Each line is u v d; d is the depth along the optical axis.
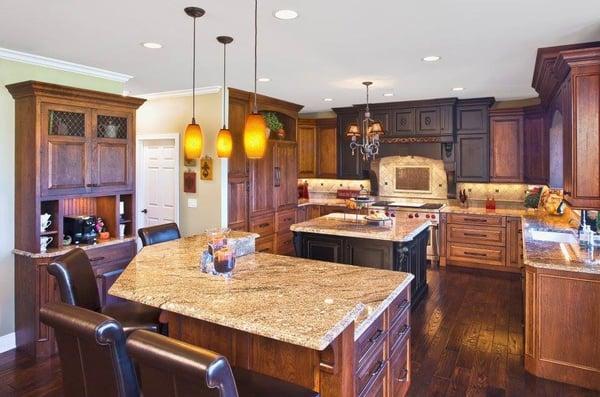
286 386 1.74
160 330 2.51
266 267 2.68
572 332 3.02
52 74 3.98
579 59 3.05
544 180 5.70
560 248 3.49
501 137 6.22
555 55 3.60
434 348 3.61
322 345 1.51
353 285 2.29
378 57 3.86
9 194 3.65
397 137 6.64
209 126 5.42
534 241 3.80
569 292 3.02
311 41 3.36
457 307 4.64
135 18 2.84
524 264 3.31
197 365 1.20
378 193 7.40
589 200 3.09
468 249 6.29
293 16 2.80
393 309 2.39
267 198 6.19
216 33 3.16
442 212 6.41
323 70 4.36
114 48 3.55
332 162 7.56
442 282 5.60
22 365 3.38
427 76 4.68
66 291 2.31
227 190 5.44
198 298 2.01
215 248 2.51
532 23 2.94
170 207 5.91
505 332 3.95
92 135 3.84
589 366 2.98
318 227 4.50
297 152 6.94
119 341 1.58
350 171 7.28
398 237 3.97
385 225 4.64
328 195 8.00
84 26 2.99
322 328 1.63
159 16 2.80
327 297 2.05
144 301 2.03
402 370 2.58
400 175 7.27
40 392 2.99
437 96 6.05
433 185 7.04
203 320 1.90
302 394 1.67
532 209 6.24
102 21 2.89
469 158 6.40
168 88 5.38
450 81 4.96
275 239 6.38
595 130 3.06
